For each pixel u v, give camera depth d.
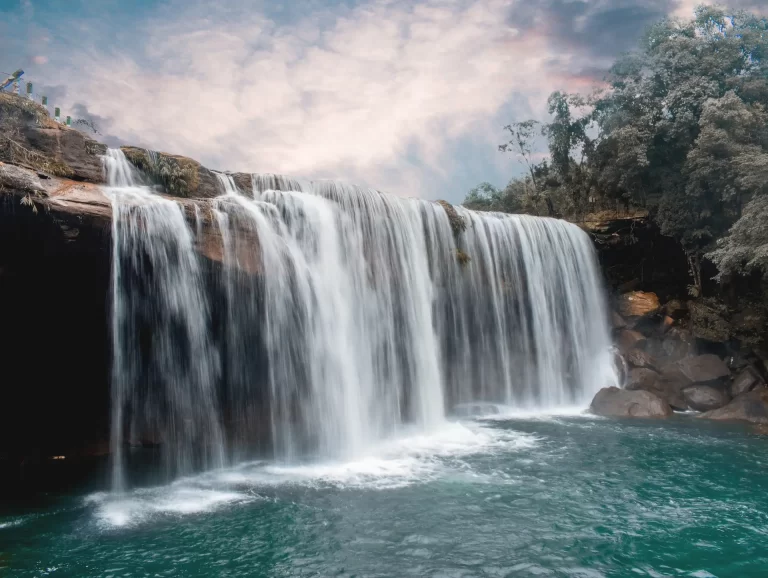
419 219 22.78
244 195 19.14
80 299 14.30
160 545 10.89
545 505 13.08
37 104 15.74
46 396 15.67
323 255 18.62
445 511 12.65
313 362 17.81
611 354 28.33
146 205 14.47
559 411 24.56
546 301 27.88
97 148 16.50
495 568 10.12
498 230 26.41
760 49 32.59
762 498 13.58
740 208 28.25
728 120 27.73
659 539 11.35
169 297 14.85
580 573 10.00
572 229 30.11
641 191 32.62
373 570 10.01
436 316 23.16
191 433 15.74
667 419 22.52
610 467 15.91
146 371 15.03
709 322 27.30
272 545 10.91
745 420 21.97
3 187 12.05
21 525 11.84
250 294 16.33
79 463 15.86
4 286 13.12
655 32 35.78
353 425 18.73
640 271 32.66
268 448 16.86
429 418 21.66
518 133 47.22
